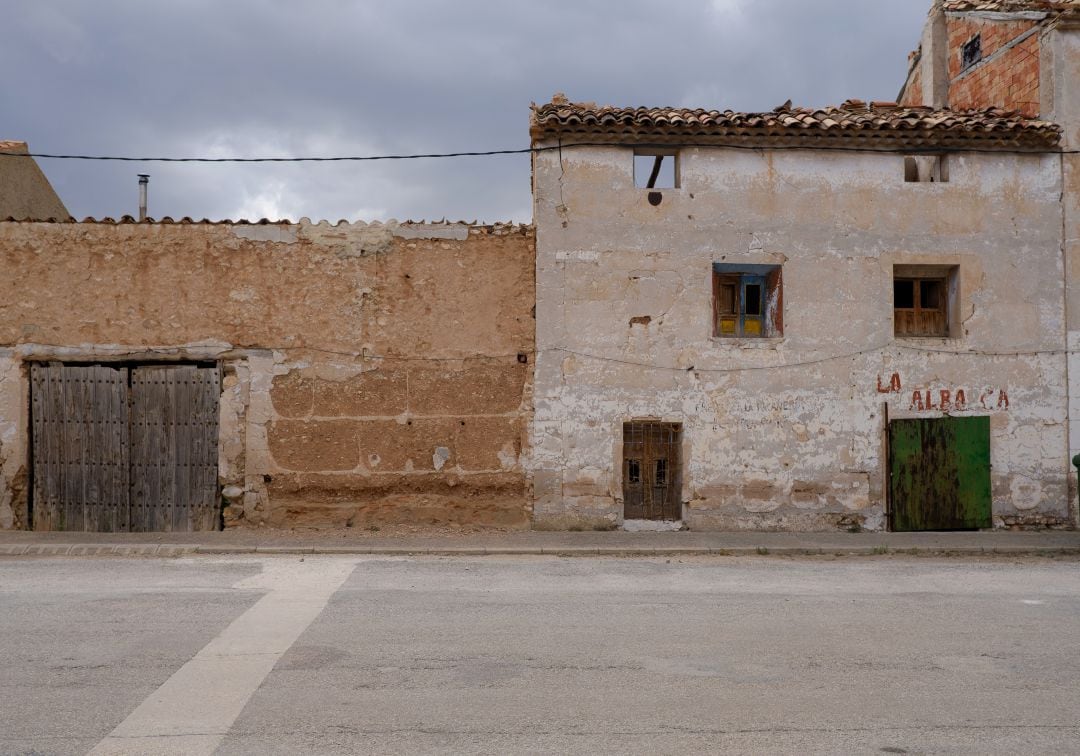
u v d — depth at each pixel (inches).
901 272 627.5
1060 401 618.2
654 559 513.3
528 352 595.5
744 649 309.6
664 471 607.2
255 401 583.5
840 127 601.0
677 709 248.5
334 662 287.7
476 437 591.8
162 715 238.5
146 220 580.7
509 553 523.2
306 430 585.3
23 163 721.0
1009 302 617.6
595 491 594.6
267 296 585.6
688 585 428.1
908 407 610.2
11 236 576.4
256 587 409.7
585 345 597.0
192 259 582.6
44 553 511.5
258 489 583.8
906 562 512.4
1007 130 609.0
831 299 608.1
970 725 239.1
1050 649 314.0
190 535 561.9
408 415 589.6
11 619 339.9
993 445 612.7
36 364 580.1
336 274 589.0
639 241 601.0
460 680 271.3
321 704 248.7
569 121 590.2
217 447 583.5
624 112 595.2
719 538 567.5
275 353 585.0
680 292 601.6
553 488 592.7
